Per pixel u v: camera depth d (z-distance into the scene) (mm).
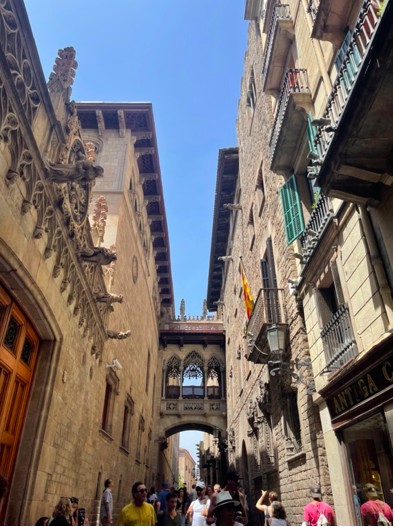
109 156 19766
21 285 6672
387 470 6078
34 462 7348
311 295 9688
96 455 12789
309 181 10969
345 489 7527
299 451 10992
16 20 5734
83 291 10094
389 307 6297
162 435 30891
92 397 11977
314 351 9375
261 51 18062
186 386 33719
